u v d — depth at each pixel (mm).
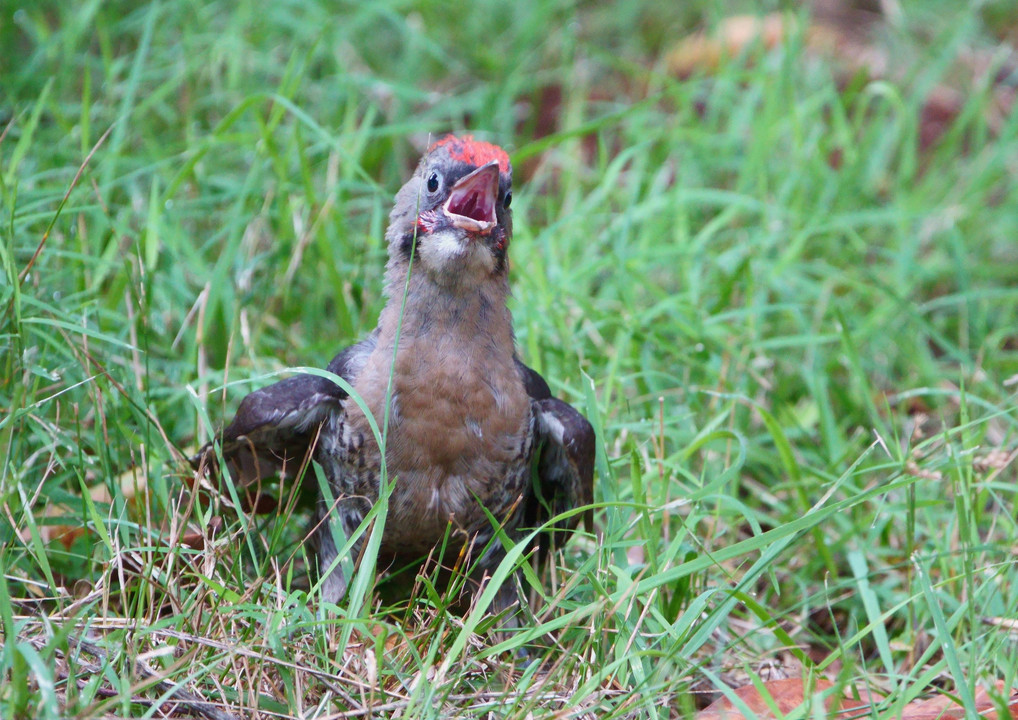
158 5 13883
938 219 14125
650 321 11570
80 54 14516
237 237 10812
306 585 8945
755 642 8898
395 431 8094
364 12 15188
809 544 9812
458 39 17125
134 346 9062
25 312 9219
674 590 8305
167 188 11703
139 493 8500
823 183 14094
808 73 16688
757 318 11836
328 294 11656
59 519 8555
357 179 12750
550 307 10820
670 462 8961
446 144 8492
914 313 11766
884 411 11789
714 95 14984
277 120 11172
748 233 13453
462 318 8109
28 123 11445
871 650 9203
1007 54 17641
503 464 8312
